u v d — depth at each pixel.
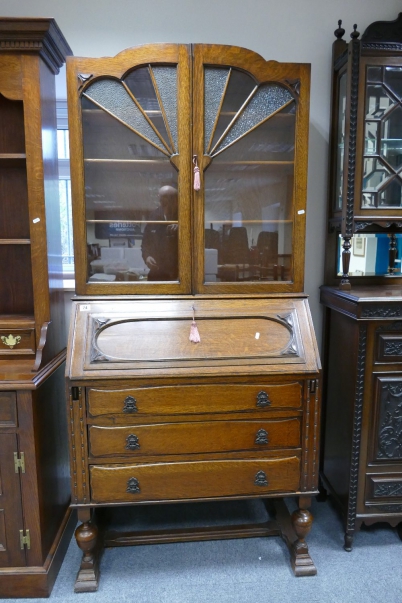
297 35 1.84
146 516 1.83
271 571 1.54
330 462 1.85
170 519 1.81
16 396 1.35
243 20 1.81
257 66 1.46
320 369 1.42
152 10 1.78
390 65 1.59
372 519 1.63
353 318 1.54
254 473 1.45
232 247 1.59
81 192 1.46
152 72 1.44
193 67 1.43
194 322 1.46
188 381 1.38
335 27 1.86
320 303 1.96
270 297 1.56
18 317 1.62
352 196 1.63
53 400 1.61
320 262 1.99
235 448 1.43
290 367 1.41
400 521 1.66
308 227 1.96
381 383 1.57
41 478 1.44
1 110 1.66
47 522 1.50
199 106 1.46
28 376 1.38
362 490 1.63
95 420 1.37
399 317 1.52
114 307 1.49
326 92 1.89
